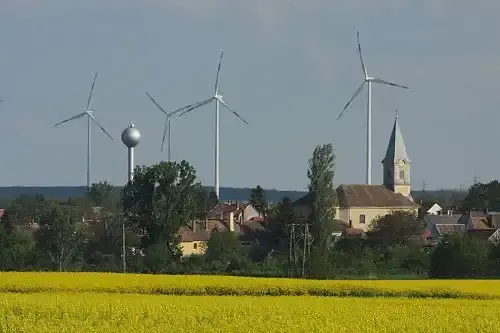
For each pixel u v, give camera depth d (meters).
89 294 171.25
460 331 126.12
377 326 127.88
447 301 161.38
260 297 170.75
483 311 143.62
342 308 143.62
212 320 132.12
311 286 184.88
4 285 179.00
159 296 167.62
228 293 183.25
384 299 165.38
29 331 123.06
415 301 160.38
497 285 193.38
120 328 125.00
